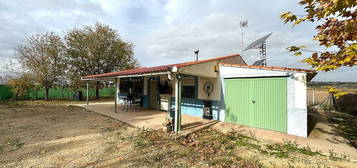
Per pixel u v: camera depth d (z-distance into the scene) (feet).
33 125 22.30
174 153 13.33
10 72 53.31
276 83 18.84
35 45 53.47
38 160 11.89
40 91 59.93
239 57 34.81
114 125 22.38
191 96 28.48
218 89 24.40
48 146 14.65
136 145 15.03
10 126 21.66
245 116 21.52
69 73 60.49
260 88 20.15
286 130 18.04
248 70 21.12
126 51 74.23
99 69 68.59
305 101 16.71
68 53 60.75
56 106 42.29
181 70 18.40
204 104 25.64
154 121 23.77
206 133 18.76
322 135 17.47
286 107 18.06
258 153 13.29
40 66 52.80
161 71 18.90
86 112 33.12
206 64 22.57
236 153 13.33
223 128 20.47
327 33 11.03
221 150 13.96
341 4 8.41
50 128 20.77
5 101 50.19
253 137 17.11
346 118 26.78
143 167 10.94
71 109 37.42
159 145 15.10
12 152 13.28
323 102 39.75
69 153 13.17
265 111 19.70
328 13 9.40
